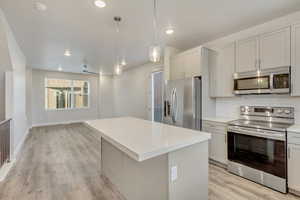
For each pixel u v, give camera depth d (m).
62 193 2.19
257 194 2.12
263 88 2.53
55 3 2.18
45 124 7.16
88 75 8.24
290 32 2.25
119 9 2.35
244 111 3.07
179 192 1.48
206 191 1.73
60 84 7.57
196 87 3.21
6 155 3.05
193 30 3.09
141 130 1.91
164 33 3.22
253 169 2.43
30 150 3.92
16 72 3.63
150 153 1.20
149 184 1.63
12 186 2.34
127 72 7.22
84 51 4.36
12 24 2.77
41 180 2.52
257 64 2.61
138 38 3.47
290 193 2.12
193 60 3.38
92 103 8.37
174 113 3.54
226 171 2.78
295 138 2.03
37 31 3.07
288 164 2.10
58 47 4.01
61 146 4.24
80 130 6.20
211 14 2.52
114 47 4.05
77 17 2.56
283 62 2.32
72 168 2.96
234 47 2.95
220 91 3.21
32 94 6.83
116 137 1.58
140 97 6.30
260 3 2.23
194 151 1.61
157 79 5.46
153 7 2.31
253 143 2.43
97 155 3.62
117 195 2.16
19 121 4.04
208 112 3.38
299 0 2.16
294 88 2.23
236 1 2.18
